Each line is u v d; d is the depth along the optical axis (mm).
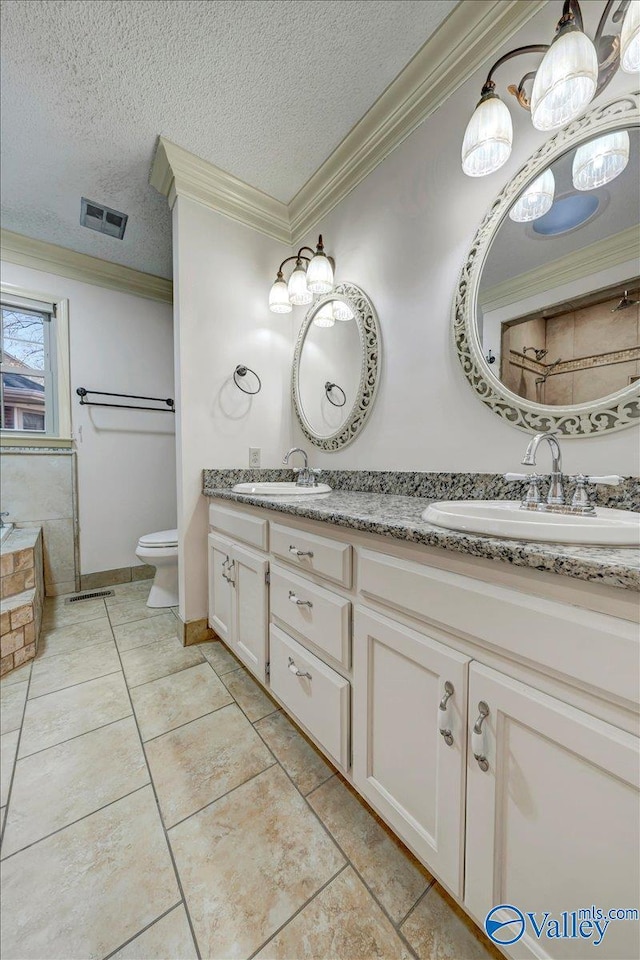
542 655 545
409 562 767
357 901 761
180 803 982
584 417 974
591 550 558
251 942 693
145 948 682
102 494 2605
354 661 896
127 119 1492
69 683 1510
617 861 479
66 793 1005
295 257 1832
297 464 2129
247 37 1202
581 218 991
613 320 937
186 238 1767
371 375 1595
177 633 1945
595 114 948
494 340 1162
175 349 1844
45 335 2438
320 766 1115
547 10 1037
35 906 743
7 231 2193
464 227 1247
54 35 1187
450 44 1214
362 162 1605
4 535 2014
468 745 636
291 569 1167
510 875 588
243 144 1615
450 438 1304
